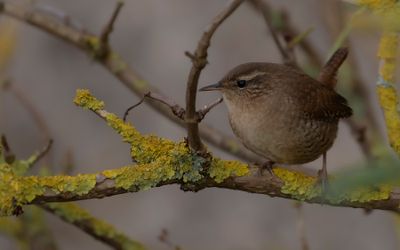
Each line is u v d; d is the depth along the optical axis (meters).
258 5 9.37
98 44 10.05
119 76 10.07
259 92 8.82
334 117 8.84
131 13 13.30
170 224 12.89
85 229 8.31
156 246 12.70
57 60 13.39
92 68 13.41
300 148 8.67
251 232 12.75
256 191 6.79
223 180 6.70
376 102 12.77
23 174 7.53
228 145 9.87
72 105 13.38
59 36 10.16
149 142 6.55
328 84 9.48
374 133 9.91
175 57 13.11
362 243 12.61
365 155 9.68
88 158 13.25
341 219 12.74
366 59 12.34
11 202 6.14
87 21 13.35
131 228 12.91
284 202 12.80
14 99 13.16
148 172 6.45
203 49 5.45
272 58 12.87
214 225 12.83
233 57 12.98
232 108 9.07
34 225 9.46
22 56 13.25
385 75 7.08
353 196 6.63
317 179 6.79
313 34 12.45
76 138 13.30
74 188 6.29
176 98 12.99
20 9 10.14
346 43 10.12
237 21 13.01
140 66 13.15
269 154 8.87
